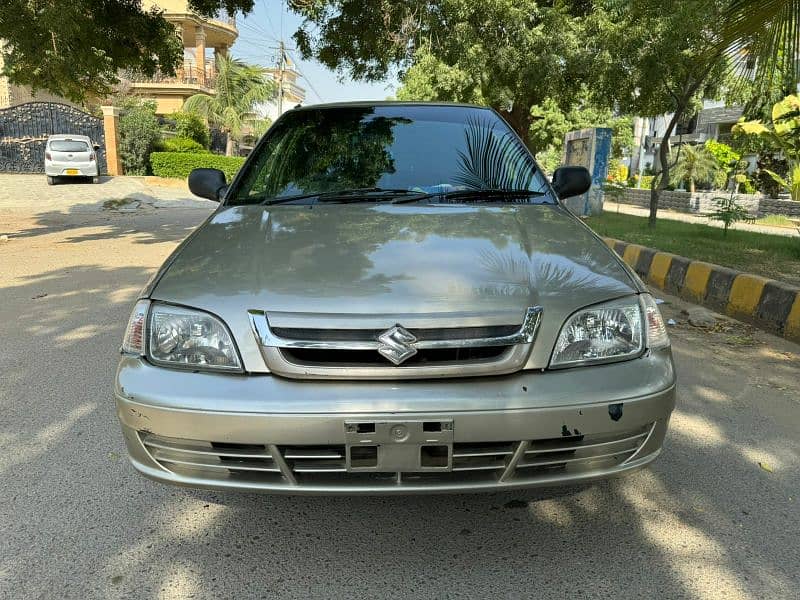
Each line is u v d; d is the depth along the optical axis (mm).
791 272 5734
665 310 5254
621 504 2352
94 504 2369
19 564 2031
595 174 13078
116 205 16062
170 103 33312
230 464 1895
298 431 1794
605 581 1942
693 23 6918
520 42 10273
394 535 2176
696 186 20750
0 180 19969
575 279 2070
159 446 1925
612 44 9383
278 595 1892
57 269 6984
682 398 3355
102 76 11359
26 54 8367
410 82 15758
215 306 1943
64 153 19469
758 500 2371
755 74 4703
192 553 2090
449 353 1851
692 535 2162
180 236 10141
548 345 1899
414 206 2736
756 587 1912
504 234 2381
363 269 2049
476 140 3227
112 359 3941
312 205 2787
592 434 1881
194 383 1869
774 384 3570
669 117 27109
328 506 2354
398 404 1782
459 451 1849
